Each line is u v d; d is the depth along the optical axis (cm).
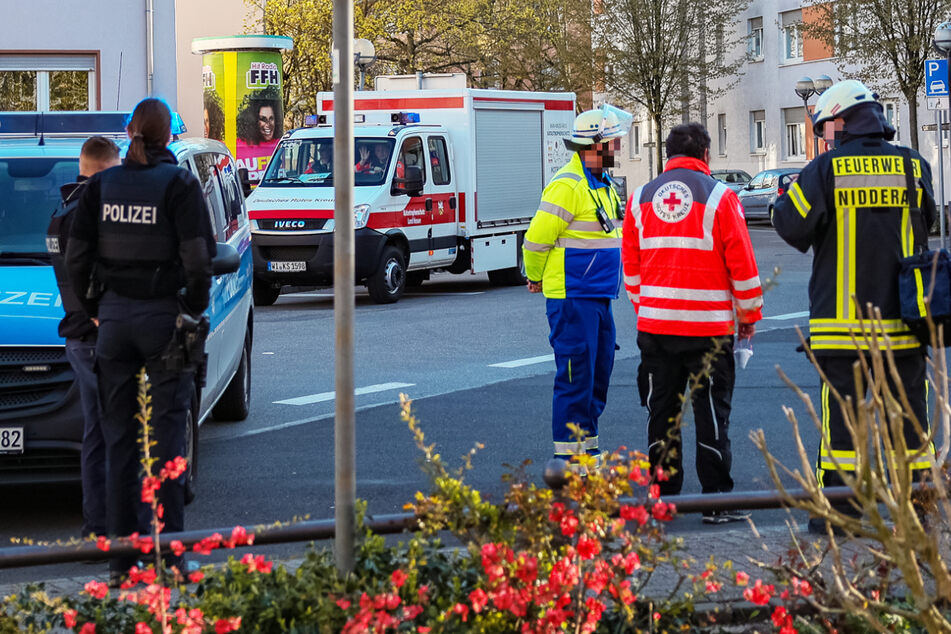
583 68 5794
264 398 1351
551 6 5759
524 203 2672
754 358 1570
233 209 1193
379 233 2298
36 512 895
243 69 3369
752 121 6034
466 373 1496
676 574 609
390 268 2325
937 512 489
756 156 5978
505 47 5631
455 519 476
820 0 4700
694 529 773
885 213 730
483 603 438
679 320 798
